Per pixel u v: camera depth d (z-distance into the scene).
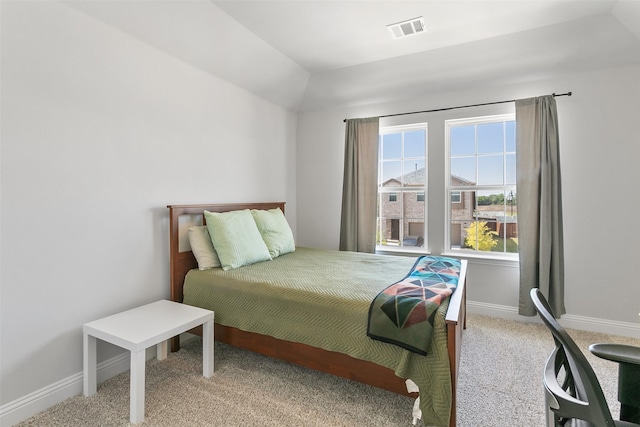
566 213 2.84
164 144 2.44
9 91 1.62
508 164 3.21
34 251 1.73
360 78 3.42
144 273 2.31
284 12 2.36
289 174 4.03
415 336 1.50
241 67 2.96
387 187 3.78
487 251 3.31
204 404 1.80
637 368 1.10
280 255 3.05
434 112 3.39
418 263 2.53
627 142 2.64
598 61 2.67
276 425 1.64
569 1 2.21
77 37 1.89
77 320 1.92
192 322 1.95
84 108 1.93
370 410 1.75
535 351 2.42
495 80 3.06
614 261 2.71
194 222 2.64
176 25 2.29
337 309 1.76
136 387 1.63
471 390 1.94
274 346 2.00
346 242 3.72
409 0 2.21
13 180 1.64
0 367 1.61
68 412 1.74
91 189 1.98
